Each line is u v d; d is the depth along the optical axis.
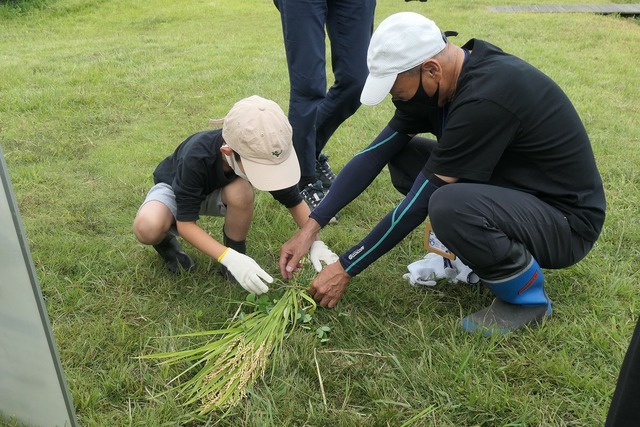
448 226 2.26
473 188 2.27
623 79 5.94
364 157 2.70
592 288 2.69
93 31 9.00
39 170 3.88
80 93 5.36
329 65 6.62
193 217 2.53
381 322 2.50
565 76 5.93
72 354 2.29
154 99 5.34
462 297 2.65
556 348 2.33
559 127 2.24
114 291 2.69
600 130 4.53
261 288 2.43
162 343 2.35
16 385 1.82
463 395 2.12
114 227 3.25
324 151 4.19
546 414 2.05
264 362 2.20
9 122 4.72
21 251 1.48
